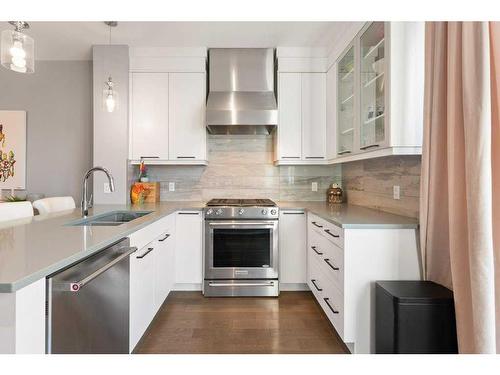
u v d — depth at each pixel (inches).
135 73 128.6
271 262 118.6
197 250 120.6
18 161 138.4
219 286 118.3
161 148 129.3
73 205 108.6
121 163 126.3
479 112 51.9
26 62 66.9
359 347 73.9
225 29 113.7
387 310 64.7
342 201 141.6
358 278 73.9
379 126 82.7
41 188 139.3
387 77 75.2
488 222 51.5
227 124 122.2
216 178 144.8
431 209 67.9
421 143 74.2
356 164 126.5
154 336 87.7
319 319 99.2
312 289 111.9
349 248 73.8
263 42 125.0
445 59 63.4
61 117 139.0
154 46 127.8
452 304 60.1
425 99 67.9
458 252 58.2
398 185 91.4
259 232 118.7
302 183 145.7
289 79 130.1
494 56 53.1
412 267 73.9
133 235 68.7
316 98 130.6
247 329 92.2
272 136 144.3
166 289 103.3
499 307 52.6
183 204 129.4
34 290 37.2
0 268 37.3
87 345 49.5
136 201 129.4
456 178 58.6
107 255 55.7
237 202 128.0
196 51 129.0
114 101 103.3
